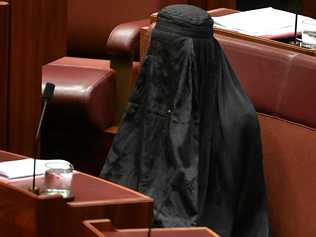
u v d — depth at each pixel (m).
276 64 7.89
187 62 7.51
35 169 6.06
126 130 7.74
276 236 8.02
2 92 7.90
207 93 7.63
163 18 7.70
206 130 7.60
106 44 10.51
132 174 7.61
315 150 7.70
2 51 7.81
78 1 11.13
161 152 7.49
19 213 5.49
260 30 8.62
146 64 7.70
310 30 8.51
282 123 7.89
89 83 9.70
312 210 7.77
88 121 9.71
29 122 8.12
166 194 7.34
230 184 7.60
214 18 8.92
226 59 7.80
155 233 5.30
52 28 8.22
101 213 5.57
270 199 8.02
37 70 8.10
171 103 7.52
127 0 11.00
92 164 10.08
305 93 7.71
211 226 7.57
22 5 7.86
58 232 5.49
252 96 8.02
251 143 7.64
